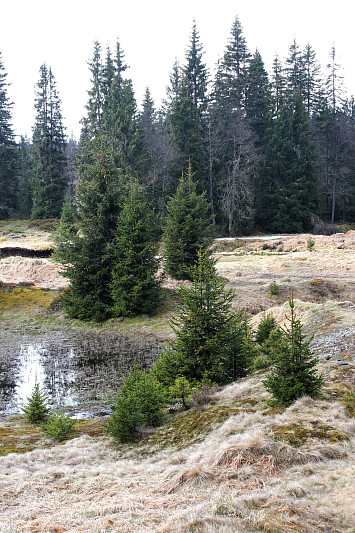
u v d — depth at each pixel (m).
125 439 9.30
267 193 62.72
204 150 62.22
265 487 5.72
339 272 32.47
